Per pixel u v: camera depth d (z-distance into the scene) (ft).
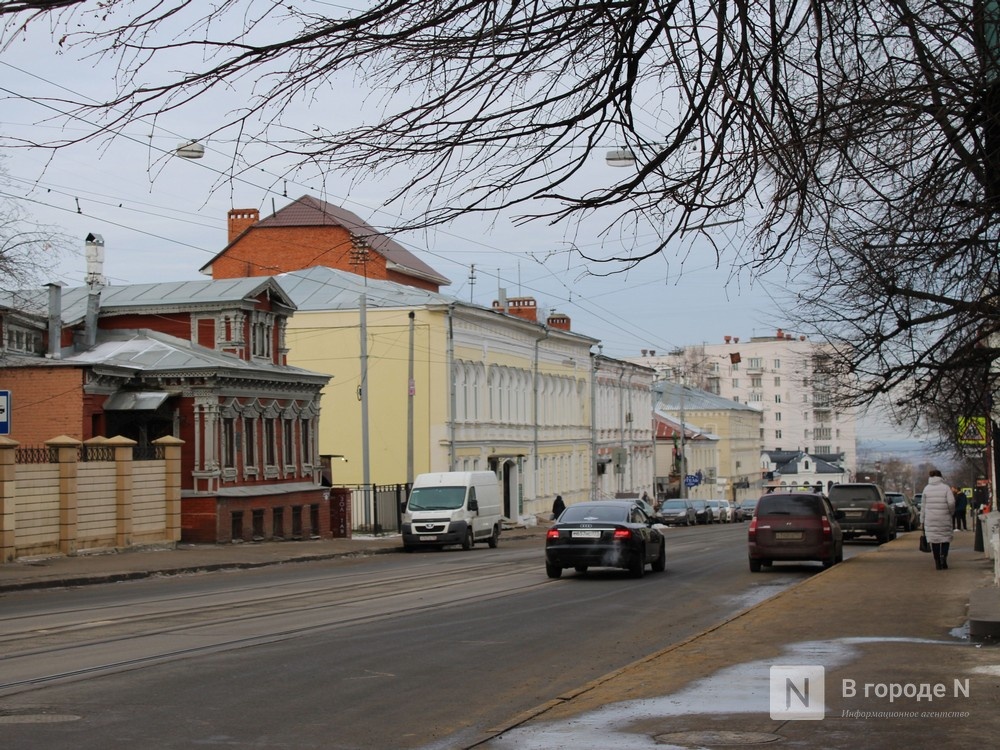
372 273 197.26
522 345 208.03
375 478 174.70
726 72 22.58
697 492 344.28
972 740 25.43
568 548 78.18
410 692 34.09
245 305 135.03
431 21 20.49
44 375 111.04
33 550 92.22
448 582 76.07
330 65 20.30
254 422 128.57
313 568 95.45
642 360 467.93
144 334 131.44
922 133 27.89
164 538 110.73
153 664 37.68
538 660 40.96
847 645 40.57
